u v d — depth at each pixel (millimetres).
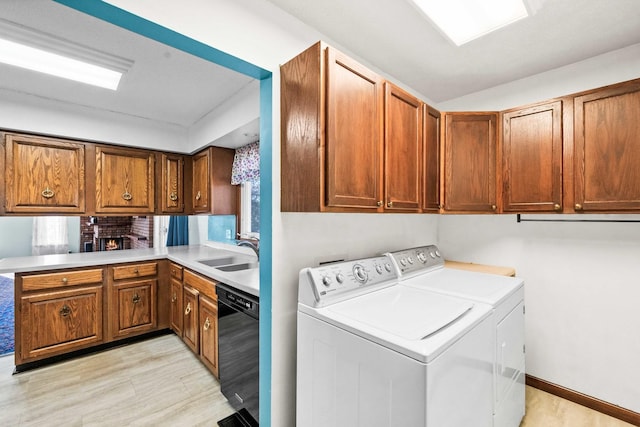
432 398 903
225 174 3062
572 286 2006
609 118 1608
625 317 1811
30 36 1630
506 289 1567
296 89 1352
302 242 1586
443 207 2027
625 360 1809
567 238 2027
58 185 2533
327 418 1228
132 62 1913
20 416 1810
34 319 2303
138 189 2980
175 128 3191
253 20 1370
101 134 2723
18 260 2570
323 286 1338
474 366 1162
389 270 1714
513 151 1974
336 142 1253
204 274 2295
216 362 2072
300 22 1554
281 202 1463
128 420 1781
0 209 2285
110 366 2395
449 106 2607
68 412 1848
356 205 1343
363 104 1384
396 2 1408
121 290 2734
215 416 1816
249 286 1685
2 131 2297
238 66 1386
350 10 1469
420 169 1794
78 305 2500
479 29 1567
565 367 2029
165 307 3012
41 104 2426
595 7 1413
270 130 1453
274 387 1474
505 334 1471
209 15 1233
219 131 2643
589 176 1670
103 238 6027
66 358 2504
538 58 1901
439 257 2223
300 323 1371
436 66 2012
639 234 1768
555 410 1896
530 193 1901
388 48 1795
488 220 2418
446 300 1407
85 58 1858
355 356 1097
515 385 1605
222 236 3533
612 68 1816
